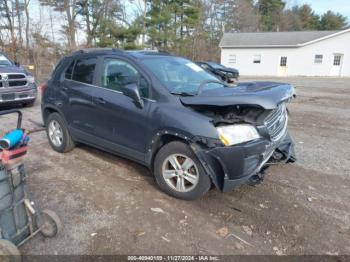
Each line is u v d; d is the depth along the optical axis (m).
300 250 2.57
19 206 2.38
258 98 2.88
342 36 27.33
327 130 6.52
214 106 3.07
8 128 6.37
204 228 2.86
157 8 28.42
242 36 31.88
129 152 3.77
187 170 3.26
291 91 3.41
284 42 28.36
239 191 3.59
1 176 2.17
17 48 18.72
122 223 2.92
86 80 4.28
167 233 2.78
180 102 3.26
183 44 31.66
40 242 2.62
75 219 2.98
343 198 3.44
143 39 28.62
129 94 3.39
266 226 2.90
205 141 2.96
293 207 3.24
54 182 3.79
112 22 25.28
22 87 8.21
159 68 3.75
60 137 4.82
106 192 3.54
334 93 13.55
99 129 4.07
